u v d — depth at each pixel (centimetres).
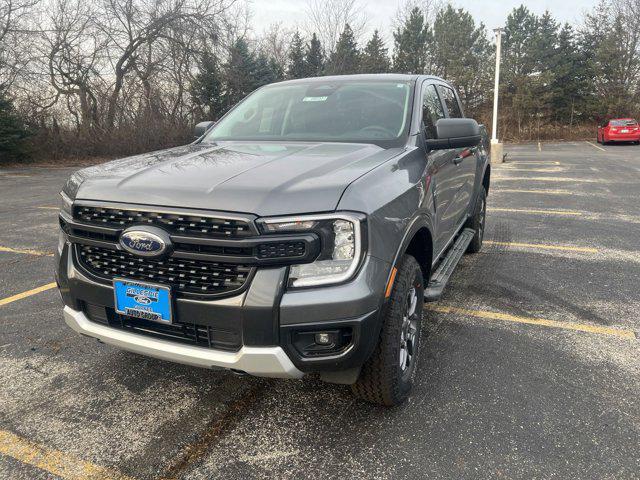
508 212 868
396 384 262
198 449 246
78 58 2275
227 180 232
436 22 4559
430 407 280
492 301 445
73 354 343
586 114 4362
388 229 237
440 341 364
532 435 255
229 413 276
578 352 347
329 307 212
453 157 392
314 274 214
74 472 229
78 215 247
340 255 217
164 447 247
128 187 238
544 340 366
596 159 1948
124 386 303
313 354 221
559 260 572
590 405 282
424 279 324
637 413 275
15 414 273
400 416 271
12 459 238
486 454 241
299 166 253
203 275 221
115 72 2400
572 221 788
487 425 263
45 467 232
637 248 624
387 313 248
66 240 267
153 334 240
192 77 2603
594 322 399
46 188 1257
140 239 223
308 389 300
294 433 258
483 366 327
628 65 4228
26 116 2102
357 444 249
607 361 334
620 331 382
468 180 480
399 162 281
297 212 211
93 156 2238
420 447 246
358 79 395
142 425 265
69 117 2319
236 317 215
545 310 424
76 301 257
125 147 2291
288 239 209
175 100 2550
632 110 4209
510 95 4316
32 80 2112
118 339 245
